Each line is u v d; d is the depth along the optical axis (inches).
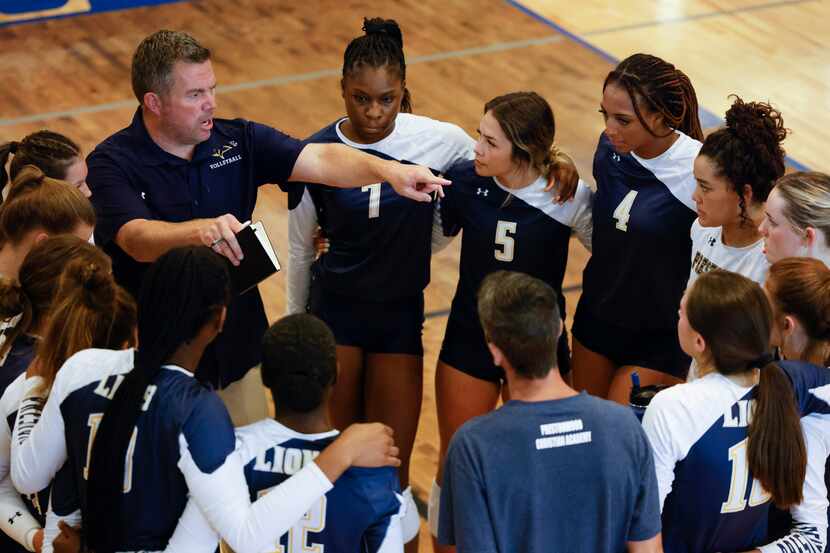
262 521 318.3
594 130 1074.7
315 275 561.6
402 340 550.6
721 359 359.3
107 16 1350.9
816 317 379.9
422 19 1370.6
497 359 343.0
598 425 331.0
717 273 365.1
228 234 393.7
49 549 347.6
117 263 468.4
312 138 541.3
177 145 459.5
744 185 447.8
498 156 497.7
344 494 334.0
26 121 1069.1
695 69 1225.4
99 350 346.9
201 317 331.0
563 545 334.3
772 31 1341.0
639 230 501.4
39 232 425.7
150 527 332.2
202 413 324.2
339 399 559.2
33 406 363.6
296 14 1379.2
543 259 526.9
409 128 533.6
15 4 1348.4
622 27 1353.3
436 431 648.4
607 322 530.6
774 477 356.2
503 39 1312.7
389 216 521.0
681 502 364.8
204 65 444.8
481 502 329.7
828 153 1030.4
